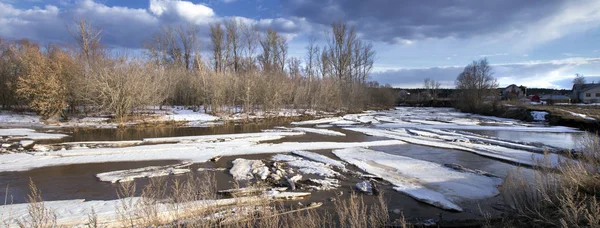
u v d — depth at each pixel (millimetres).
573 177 6645
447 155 14750
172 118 29266
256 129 24781
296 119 33688
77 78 25609
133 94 26406
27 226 5961
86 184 9648
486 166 12594
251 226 5938
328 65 56281
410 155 14719
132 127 24719
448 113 50406
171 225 5898
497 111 42969
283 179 10320
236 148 15750
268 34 56000
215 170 11555
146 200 6402
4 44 35594
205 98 34438
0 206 7402
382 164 12633
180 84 40438
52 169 11477
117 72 25844
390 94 69750
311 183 9906
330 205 8008
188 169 11516
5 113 28141
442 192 9203
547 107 44062
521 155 14469
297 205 7930
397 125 28828
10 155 13500
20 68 28609
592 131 24906
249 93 34438
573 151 14039
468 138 20031
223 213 6711
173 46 50250
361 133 22969
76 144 16375
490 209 7863
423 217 7359
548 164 8164
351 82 52750
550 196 6711
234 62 50188
